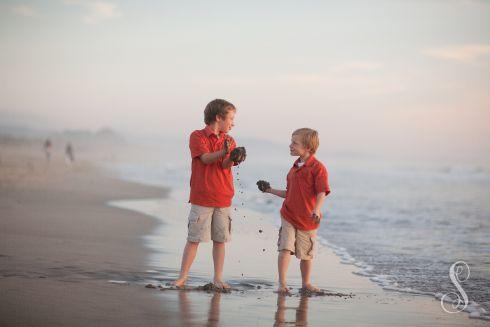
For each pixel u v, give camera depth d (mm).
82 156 72625
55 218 10008
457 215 13039
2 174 23531
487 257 7559
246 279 5711
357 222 11461
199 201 5180
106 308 4074
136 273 5637
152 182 24344
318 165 5344
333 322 4113
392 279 6027
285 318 4141
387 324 4156
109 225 9516
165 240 8117
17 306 3998
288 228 5309
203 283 5352
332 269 6516
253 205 14398
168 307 4223
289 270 6285
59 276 5219
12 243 7051
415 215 12961
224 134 5402
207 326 3775
